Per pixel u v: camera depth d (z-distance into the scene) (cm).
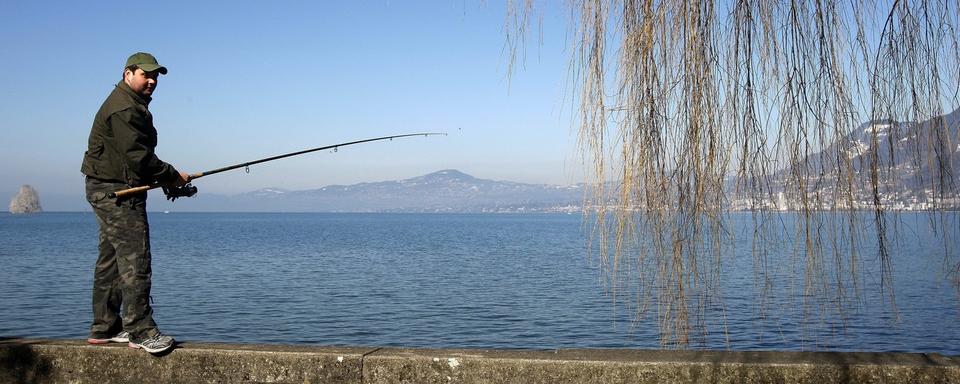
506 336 1858
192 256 4862
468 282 3136
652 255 378
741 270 2683
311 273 3603
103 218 449
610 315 2125
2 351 451
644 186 371
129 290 443
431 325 2034
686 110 362
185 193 510
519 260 4516
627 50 371
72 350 448
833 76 354
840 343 1462
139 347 443
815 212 362
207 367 438
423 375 421
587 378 405
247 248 5928
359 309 2331
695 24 359
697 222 367
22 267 3772
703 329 388
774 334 1435
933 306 2072
